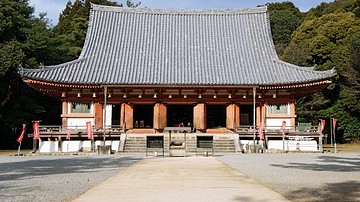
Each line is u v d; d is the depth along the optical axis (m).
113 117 37.47
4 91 40.81
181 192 10.26
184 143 27.16
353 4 67.94
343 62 49.44
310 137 33.09
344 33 51.06
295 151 32.25
